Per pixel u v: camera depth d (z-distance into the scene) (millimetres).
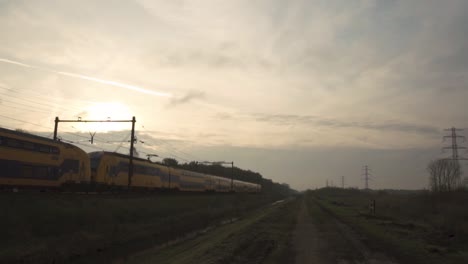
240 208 55875
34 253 17609
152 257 18188
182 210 39969
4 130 24875
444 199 51312
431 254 16031
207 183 76375
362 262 14180
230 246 17438
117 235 23562
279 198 129375
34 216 21156
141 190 47031
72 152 32500
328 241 19641
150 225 28641
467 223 27203
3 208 19953
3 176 24656
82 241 20656
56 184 30094
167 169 55656
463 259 15109
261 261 14328
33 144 27484
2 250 17031
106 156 39656
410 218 36531
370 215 38250
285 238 20859
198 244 20844
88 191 35844
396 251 16547
